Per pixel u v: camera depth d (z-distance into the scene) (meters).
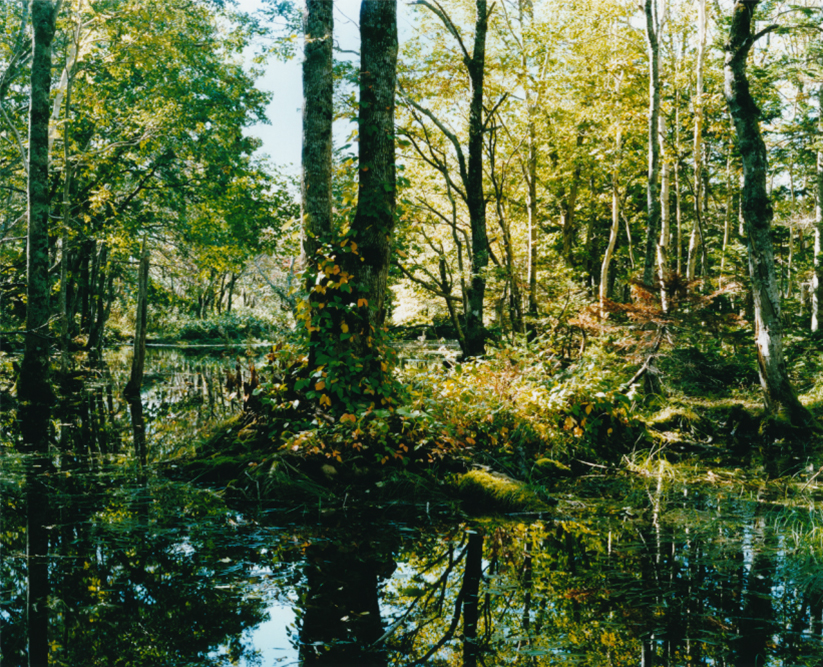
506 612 3.54
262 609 3.60
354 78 8.72
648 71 17.86
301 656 3.05
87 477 6.87
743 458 8.17
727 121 20.08
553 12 18.44
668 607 3.57
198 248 21.89
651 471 7.19
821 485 6.48
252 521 5.29
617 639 3.18
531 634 3.25
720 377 13.27
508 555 4.49
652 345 10.52
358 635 3.26
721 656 2.99
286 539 4.84
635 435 8.42
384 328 7.12
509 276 14.98
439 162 16.62
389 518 5.41
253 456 6.66
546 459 7.11
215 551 4.55
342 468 6.24
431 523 5.26
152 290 28.09
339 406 6.73
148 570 4.18
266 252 21.14
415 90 15.57
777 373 10.18
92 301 29.56
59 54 18.94
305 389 7.08
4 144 19.22
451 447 6.63
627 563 4.28
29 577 4.04
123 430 10.23
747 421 10.05
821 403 11.32
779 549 4.48
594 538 4.83
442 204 20.23
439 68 15.44
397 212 7.29
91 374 20.34
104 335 37.41
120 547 4.61
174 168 21.16
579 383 7.94
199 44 18.92
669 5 18.45
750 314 21.89
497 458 6.81
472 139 14.30
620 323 10.72
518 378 8.51
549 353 10.92
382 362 6.95
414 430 6.51
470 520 5.37
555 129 19.19
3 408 12.32
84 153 17.64
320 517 5.40
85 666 2.92
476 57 14.09
